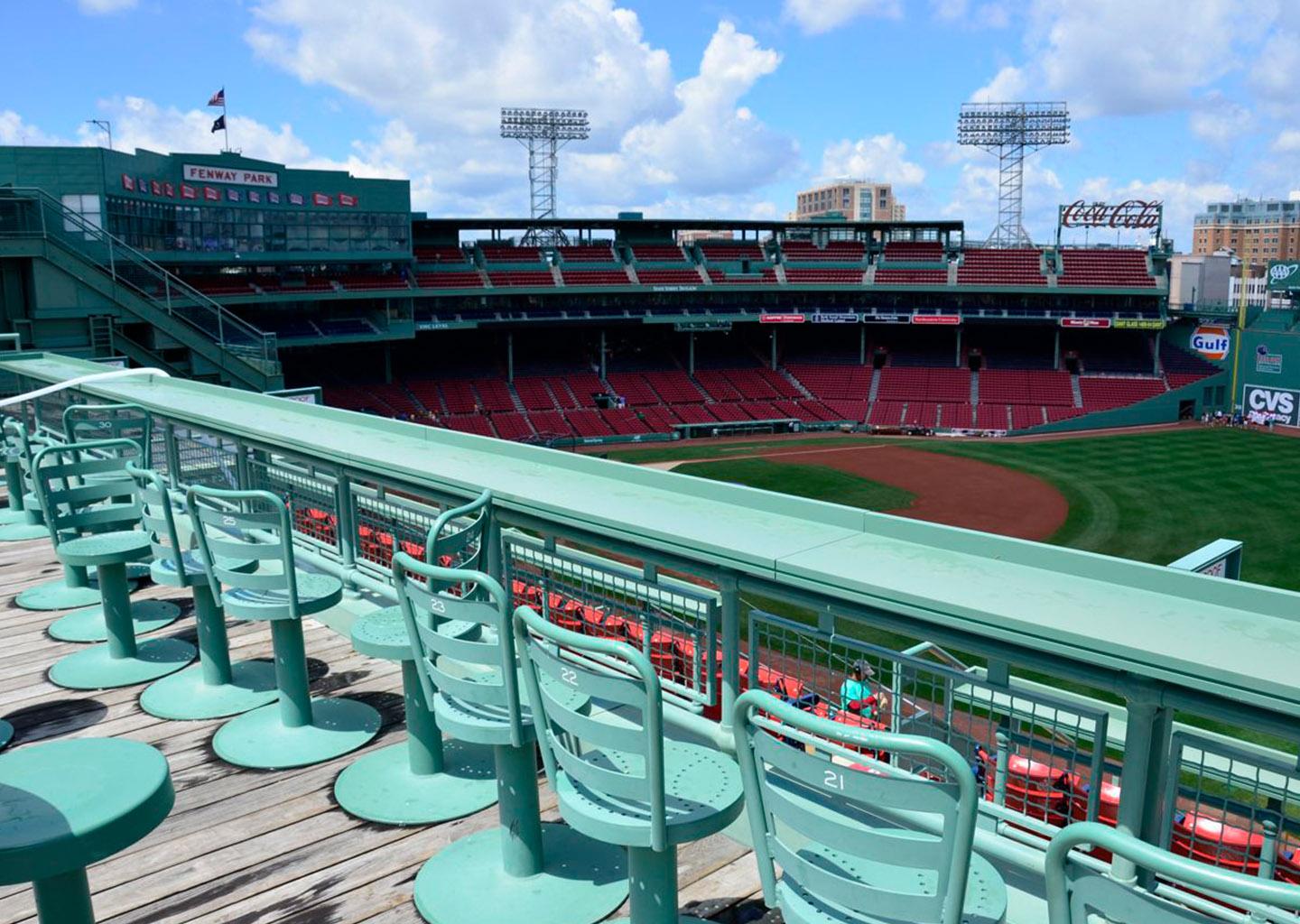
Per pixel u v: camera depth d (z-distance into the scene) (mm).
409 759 4883
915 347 64188
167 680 5945
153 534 6312
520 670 3971
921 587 2941
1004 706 3199
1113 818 3373
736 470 42719
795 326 66250
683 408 56188
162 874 4043
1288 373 52875
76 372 10461
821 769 2348
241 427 6496
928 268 61219
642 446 50625
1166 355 60500
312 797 4664
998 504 35219
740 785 3139
